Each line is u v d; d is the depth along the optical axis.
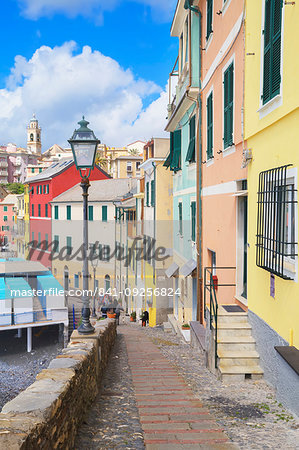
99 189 44.06
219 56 10.79
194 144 14.45
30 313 21.95
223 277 10.55
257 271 7.54
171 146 19.94
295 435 4.72
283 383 5.81
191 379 7.88
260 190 7.14
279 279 6.37
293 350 5.68
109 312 25.69
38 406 3.38
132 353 11.91
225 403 6.10
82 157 8.17
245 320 8.34
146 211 28.11
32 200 54.38
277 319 6.49
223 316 8.33
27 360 21.30
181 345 14.20
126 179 44.38
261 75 6.99
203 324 13.38
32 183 55.00
